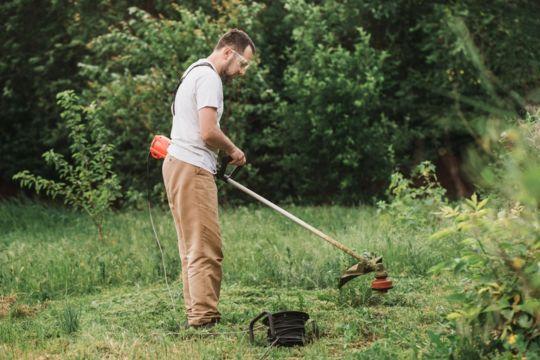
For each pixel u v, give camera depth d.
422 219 8.18
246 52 5.21
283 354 4.52
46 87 13.35
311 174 12.55
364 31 13.16
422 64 13.54
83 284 6.88
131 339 4.85
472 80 12.12
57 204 13.19
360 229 8.56
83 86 13.40
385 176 12.17
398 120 13.41
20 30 13.48
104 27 12.99
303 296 6.15
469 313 3.71
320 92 11.77
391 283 5.09
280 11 13.14
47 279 6.85
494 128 3.24
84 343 4.77
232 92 11.71
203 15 11.65
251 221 9.77
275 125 12.55
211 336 4.95
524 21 12.16
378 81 12.13
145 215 10.88
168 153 5.18
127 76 11.77
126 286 6.86
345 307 5.70
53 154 8.92
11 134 14.45
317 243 7.89
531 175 2.53
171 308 5.84
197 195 5.07
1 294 6.59
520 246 3.61
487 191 5.53
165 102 11.61
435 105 12.96
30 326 5.41
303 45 12.16
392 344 4.51
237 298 6.12
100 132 9.27
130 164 12.36
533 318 3.62
